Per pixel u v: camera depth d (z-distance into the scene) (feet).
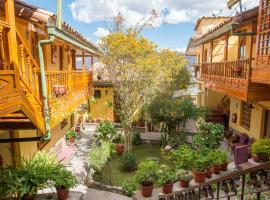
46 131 17.46
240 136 39.58
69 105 27.68
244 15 25.21
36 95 15.80
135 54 43.68
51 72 20.97
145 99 46.39
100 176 35.76
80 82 36.52
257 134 36.27
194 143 39.14
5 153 23.75
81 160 41.04
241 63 28.37
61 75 25.18
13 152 24.57
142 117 60.75
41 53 16.96
